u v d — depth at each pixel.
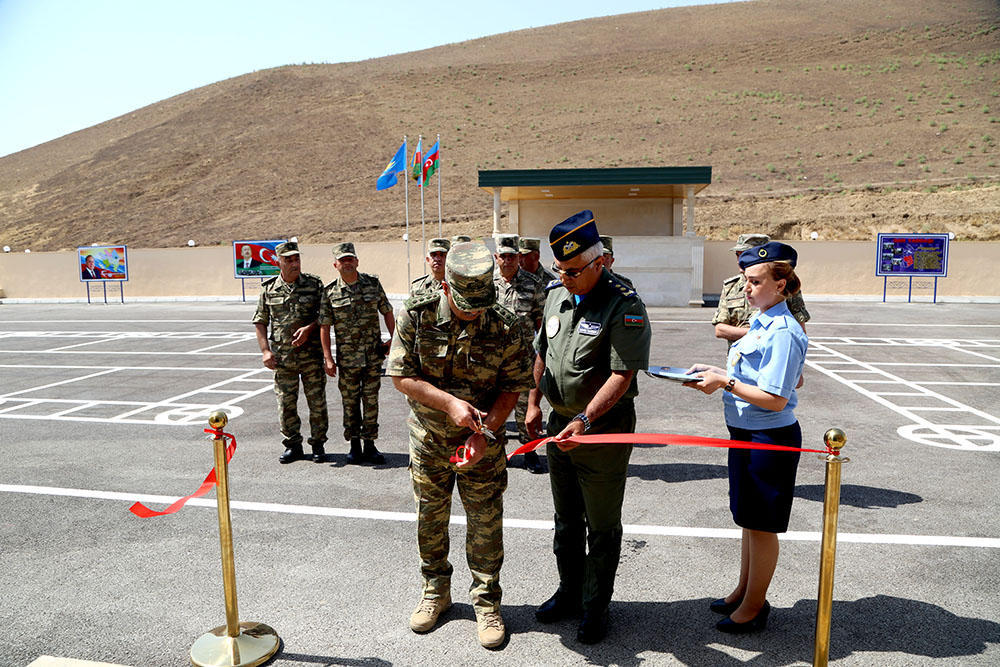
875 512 5.11
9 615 3.79
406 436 7.45
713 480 5.88
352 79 83.06
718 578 4.16
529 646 3.45
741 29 93.81
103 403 9.20
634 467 6.25
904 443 6.95
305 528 4.96
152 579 4.20
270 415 8.48
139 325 18.53
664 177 19.78
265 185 57.31
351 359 6.29
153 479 6.07
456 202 49.09
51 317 21.17
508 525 4.96
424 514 3.62
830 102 62.09
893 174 43.81
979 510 5.14
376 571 4.29
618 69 81.75
